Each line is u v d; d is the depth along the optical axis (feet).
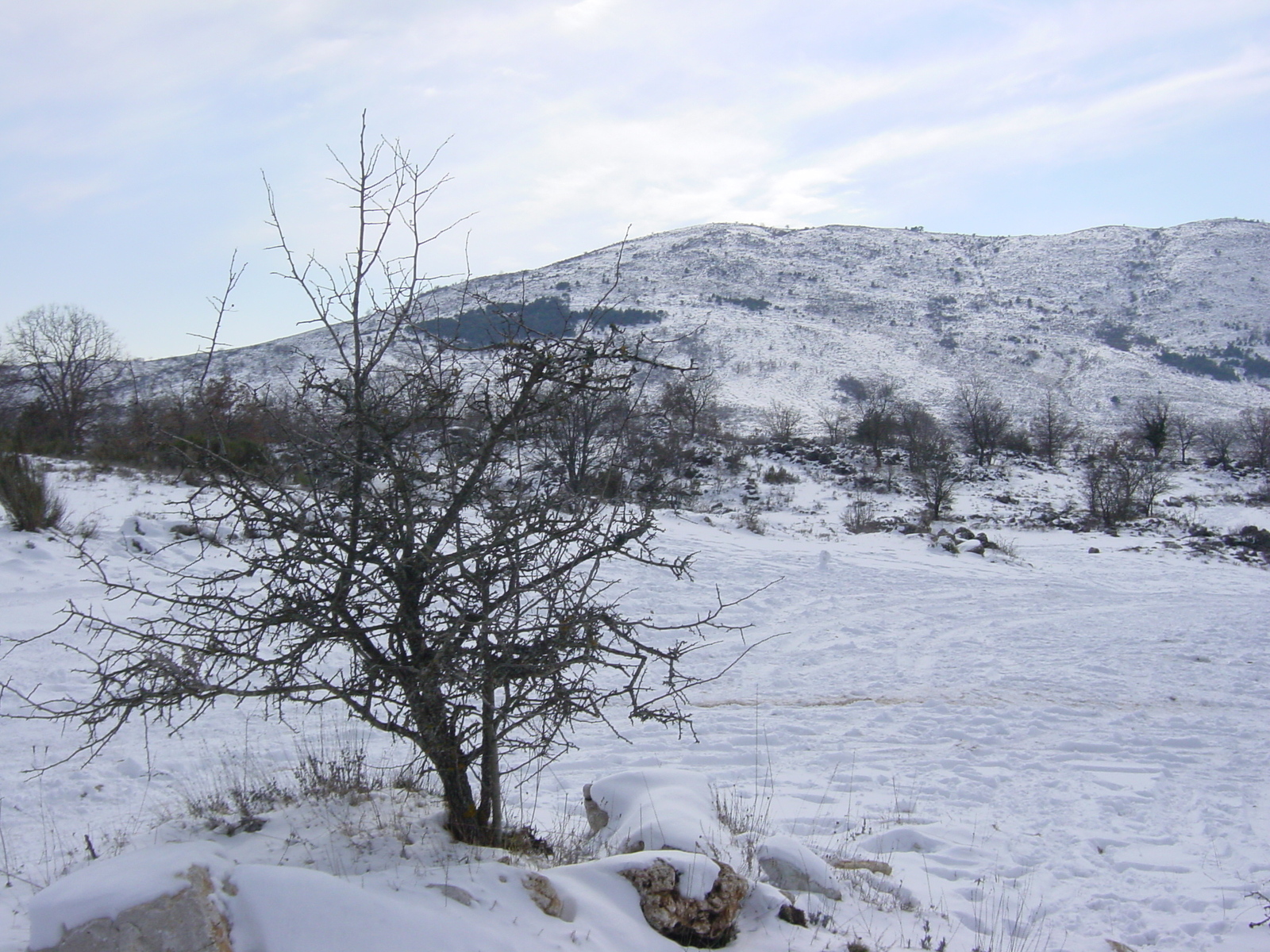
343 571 13.89
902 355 504.84
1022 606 62.18
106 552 46.16
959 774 29.12
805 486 128.77
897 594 63.00
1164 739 34.04
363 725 28.09
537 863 16.17
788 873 17.98
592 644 14.55
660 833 17.30
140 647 13.96
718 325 506.89
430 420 14.28
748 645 46.44
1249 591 76.07
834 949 15.21
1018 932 18.28
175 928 10.50
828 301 620.08
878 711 36.14
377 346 13.99
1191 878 21.77
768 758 29.58
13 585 39.70
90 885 10.96
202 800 19.74
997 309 645.51
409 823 16.22
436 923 11.74
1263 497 141.28
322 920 11.28
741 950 14.80
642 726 32.40
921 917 18.06
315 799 18.13
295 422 14.19
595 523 15.17
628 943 13.34
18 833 18.60
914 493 129.29
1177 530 111.45
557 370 14.02
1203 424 289.53
